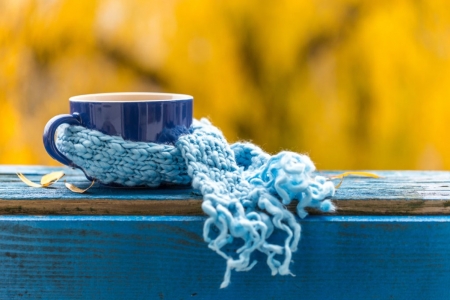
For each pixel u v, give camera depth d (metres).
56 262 0.63
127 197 0.63
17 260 0.63
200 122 0.70
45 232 0.62
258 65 1.23
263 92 1.24
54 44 1.19
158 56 1.21
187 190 0.65
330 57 1.22
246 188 0.62
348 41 1.22
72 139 0.64
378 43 1.21
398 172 0.75
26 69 1.18
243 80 1.23
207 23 1.21
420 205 0.64
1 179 0.69
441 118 1.22
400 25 1.20
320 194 0.62
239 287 0.63
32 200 0.63
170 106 0.65
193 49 1.22
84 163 0.64
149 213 0.63
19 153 1.17
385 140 1.24
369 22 1.21
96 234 0.63
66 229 0.62
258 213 0.61
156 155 0.63
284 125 1.25
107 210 0.63
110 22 1.20
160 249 0.63
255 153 0.67
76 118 0.64
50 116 1.19
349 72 1.23
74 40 1.19
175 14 1.20
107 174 0.64
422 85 1.22
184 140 0.63
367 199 0.64
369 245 0.63
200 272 0.63
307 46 1.22
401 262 0.63
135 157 0.63
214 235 0.62
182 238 0.63
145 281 0.63
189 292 0.63
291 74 1.23
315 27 1.22
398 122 1.23
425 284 0.63
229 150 0.65
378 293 0.64
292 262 0.63
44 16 1.18
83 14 1.19
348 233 0.63
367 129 1.24
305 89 1.23
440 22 1.20
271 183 0.62
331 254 0.63
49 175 0.68
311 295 0.64
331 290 0.64
